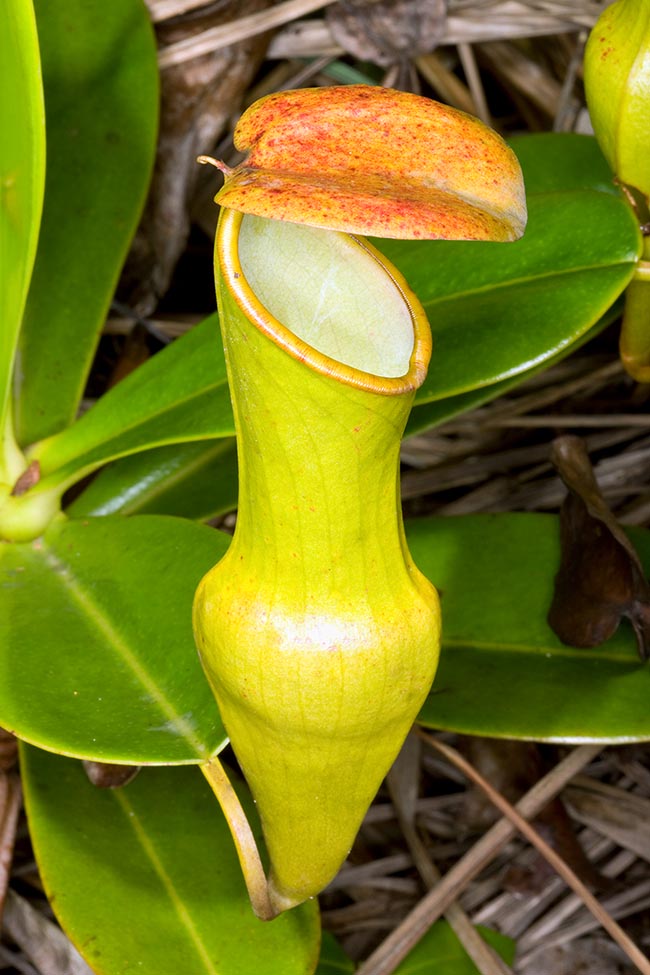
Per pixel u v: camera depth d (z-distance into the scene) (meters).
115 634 0.70
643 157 0.72
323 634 0.63
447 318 0.74
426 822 0.88
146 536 0.73
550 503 0.95
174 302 1.07
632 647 0.75
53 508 0.74
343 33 0.92
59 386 0.79
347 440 0.61
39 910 0.81
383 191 0.60
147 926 0.71
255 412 0.61
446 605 0.77
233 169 0.61
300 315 0.64
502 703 0.74
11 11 0.68
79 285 0.79
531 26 0.92
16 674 0.68
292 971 0.71
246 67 0.92
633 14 0.70
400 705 0.64
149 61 0.81
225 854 0.74
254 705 0.63
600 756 0.89
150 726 0.66
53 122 0.80
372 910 0.83
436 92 1.03
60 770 0.75
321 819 0.65
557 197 0.75
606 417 0.93
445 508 0.96
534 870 0.83
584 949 0.82
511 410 0.94
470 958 0.79
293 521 0.62
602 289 0.73
